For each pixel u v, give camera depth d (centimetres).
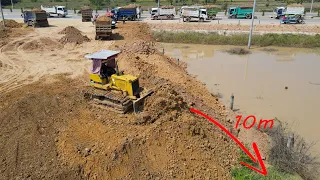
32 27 3934
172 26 4219
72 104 1596
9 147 1266
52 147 1254
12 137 1330
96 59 1473
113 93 1467
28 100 1666
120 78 1443
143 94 1476
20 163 1179
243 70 2644
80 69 2239
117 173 1120
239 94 2125
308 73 2550
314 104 1970
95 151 1196
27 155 1217
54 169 1144
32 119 1470
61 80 2012
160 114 1372
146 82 1833
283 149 1337
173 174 1141
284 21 4259
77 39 3075
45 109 1565
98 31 3145
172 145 1232
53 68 2272
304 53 3209
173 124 1316
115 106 1443
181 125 1319
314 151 1463
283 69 2667
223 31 3875
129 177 1111
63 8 5278
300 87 2248
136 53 2594
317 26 3969
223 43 3609
